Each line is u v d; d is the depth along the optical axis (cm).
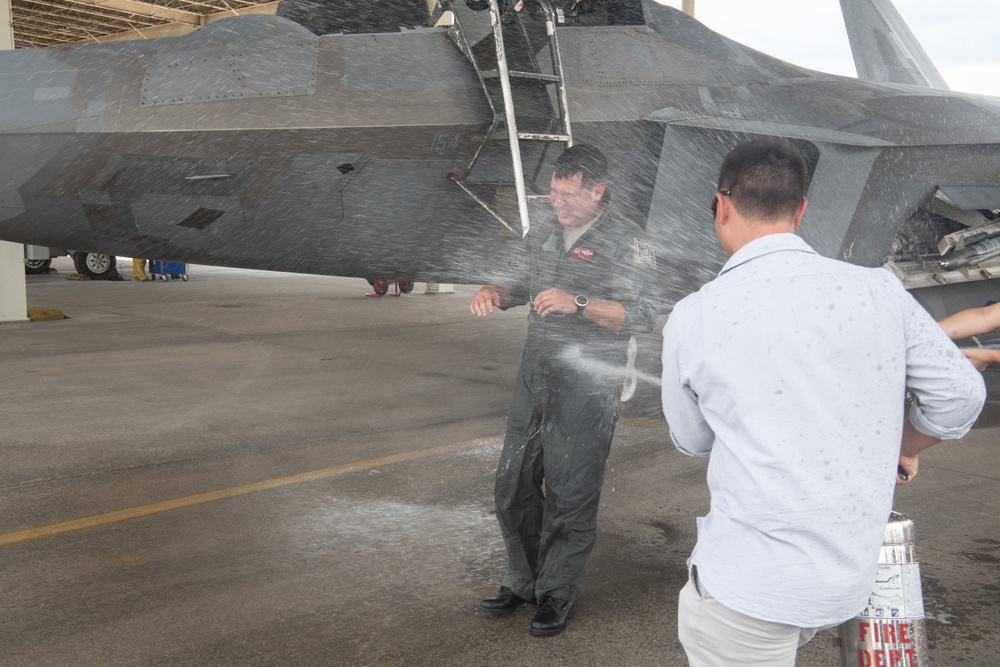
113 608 293
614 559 344
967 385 143
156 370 750
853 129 541
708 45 588
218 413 588
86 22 2939
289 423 562
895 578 162
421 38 520
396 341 961
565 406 272
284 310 1280
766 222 155
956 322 169
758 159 155
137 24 2975
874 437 145
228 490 422
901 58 1014
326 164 498
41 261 1970
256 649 267
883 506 146
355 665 258
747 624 148
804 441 144
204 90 489
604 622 289
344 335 1004
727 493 151
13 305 1058
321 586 314
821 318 145
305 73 498
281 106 488
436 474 453
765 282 148
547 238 286
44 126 479
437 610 296
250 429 545
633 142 525
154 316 1163
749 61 600
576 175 269
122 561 334
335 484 434
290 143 488
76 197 495
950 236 586
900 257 609
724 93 555
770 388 145
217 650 266
